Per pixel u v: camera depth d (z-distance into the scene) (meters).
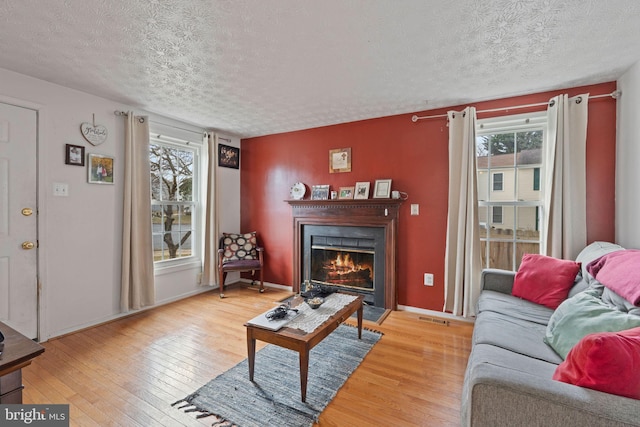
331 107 3.17
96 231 2.94
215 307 3.46
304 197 4.02
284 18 1.67
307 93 2.79
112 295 3.07
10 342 0.98
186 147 3.93
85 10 1.60
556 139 2.54
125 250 3.09
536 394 0.94
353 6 1.57
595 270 1.88
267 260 4.38
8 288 2.40
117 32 1.82
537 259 2.37
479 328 1.88
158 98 2.94
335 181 3.80
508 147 2.97
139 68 2.30
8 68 2.32
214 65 2.25
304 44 1.95
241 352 2.40
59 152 2.66
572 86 2.61
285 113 3.38
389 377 2.04
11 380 0.91
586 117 2.49
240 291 4.12
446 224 3.15
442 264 3.17
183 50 2.03
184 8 1.59
